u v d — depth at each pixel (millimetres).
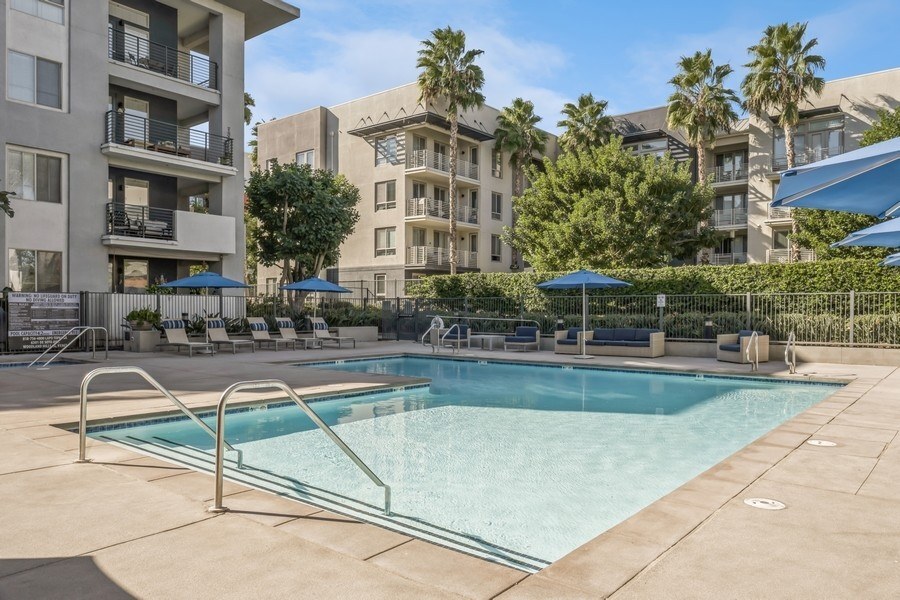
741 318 17734
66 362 15398
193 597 2760
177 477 4816
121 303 20578
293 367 13930
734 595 2789
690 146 34469
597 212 25547
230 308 23797
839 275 19078
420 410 9836
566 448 7324
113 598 2742
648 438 7867
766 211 34594
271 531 3619
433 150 36625
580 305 22328
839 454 5633
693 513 3965
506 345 20953
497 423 8836
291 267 36000
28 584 2885
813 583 2924
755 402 10734
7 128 19266
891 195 4738
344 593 2801
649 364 15562
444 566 3121
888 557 3254
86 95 21062
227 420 8617
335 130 38562
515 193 38125
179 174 24188
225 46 25516
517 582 2928
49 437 6328
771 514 3951
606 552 3305
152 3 24312
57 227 20438
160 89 23391
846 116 32188
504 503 5258
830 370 13961
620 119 41812
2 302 17828
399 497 5355
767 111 33500
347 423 8766
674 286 21516
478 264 38750
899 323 15578
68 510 3986
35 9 20000
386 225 35750
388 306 25844
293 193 27656
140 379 11453
